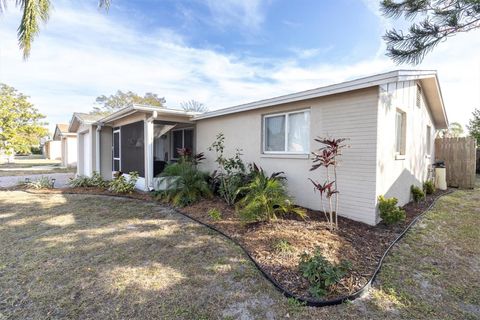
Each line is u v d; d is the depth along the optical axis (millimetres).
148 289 2732
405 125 6184
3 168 17469
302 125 5832
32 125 20422
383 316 2322
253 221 4602
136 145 8836
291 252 3420
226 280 2902
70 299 2564
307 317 2303
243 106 6812
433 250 3695
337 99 5090
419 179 7633
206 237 4203
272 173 6410
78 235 4320
